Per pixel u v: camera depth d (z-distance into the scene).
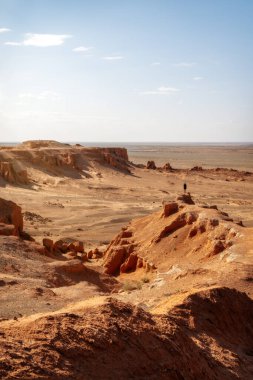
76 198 85.12
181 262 31.30
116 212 72.44
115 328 10.17
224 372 11.97
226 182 120.44
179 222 35.88
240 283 21.27
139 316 11.31
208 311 14.99
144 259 34.19
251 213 74.25
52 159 108.88
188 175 127.44
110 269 36.59
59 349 8.86
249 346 14.76
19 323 9.89
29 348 8.59
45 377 7.94
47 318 9.88
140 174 122.75
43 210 72.00
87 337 9.51
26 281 25.69
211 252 29.89
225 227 31.67
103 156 125.44
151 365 9.80
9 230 39.72
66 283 29.11
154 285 24.00
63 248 43.12
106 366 9.09
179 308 14.68
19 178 92.94
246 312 16.11
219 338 14.12
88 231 59.62
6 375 7.58
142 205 80.69
